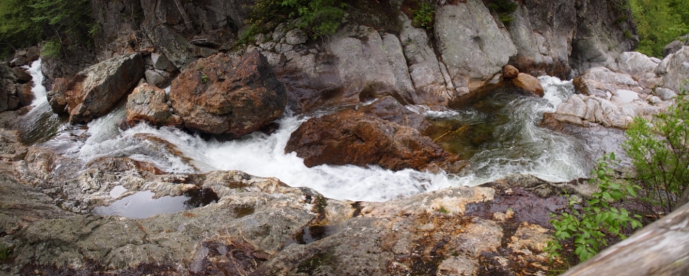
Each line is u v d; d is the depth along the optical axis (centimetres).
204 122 1034
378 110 1095
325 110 1177
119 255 518
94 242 546
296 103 1200
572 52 1848
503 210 600
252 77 1009
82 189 766
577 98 1109
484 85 1335
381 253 496
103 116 1266
